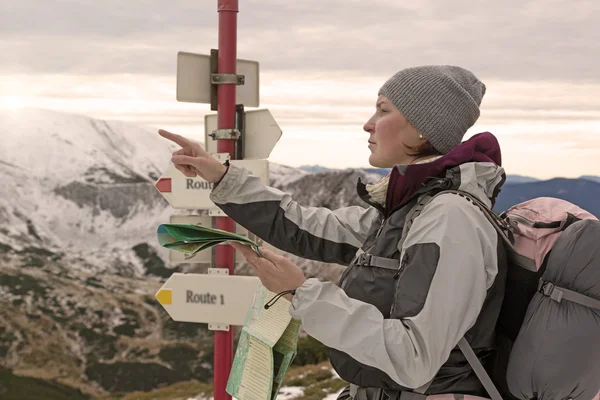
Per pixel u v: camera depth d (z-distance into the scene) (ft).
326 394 39.27
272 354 6.75
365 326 5.07
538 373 5.19
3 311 136.67
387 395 5.61
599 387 5.23
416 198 5.65
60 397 110.11
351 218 7.64
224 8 11.08
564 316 5.16
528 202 6.28
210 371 118.62
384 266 5.55
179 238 5.91
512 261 5.53
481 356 5.62
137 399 72.64
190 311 11.69
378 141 6.30
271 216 7.54
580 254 5.17
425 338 4.93
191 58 11.00
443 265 5.03
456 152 5.67
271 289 5.73
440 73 6.09
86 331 131.34
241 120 11.40
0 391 109.09
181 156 7.39
